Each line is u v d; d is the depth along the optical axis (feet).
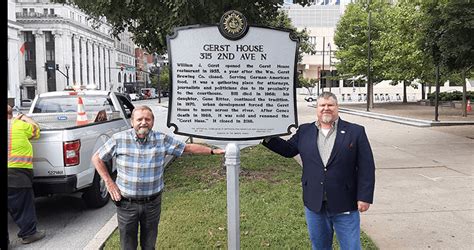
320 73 220.84
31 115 26.86
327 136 12.33
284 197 22.26
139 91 358.43
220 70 14.67
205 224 18.51
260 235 17.20
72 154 20.38
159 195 13.69
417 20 48.52
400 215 19.97
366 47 107.34
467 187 25.05
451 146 41.27
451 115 75.82
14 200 17.98
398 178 27.66
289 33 14.70
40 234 18.80
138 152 13.11
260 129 14.71
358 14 111.45
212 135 14.75
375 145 42.78
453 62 43.57
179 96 14.70
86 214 22.70
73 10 316.40
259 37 14.65
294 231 17.57
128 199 13.20
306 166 12.48
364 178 12.00
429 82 107.65
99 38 348.79
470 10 36.99
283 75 14.78
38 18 286.25
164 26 27.71
